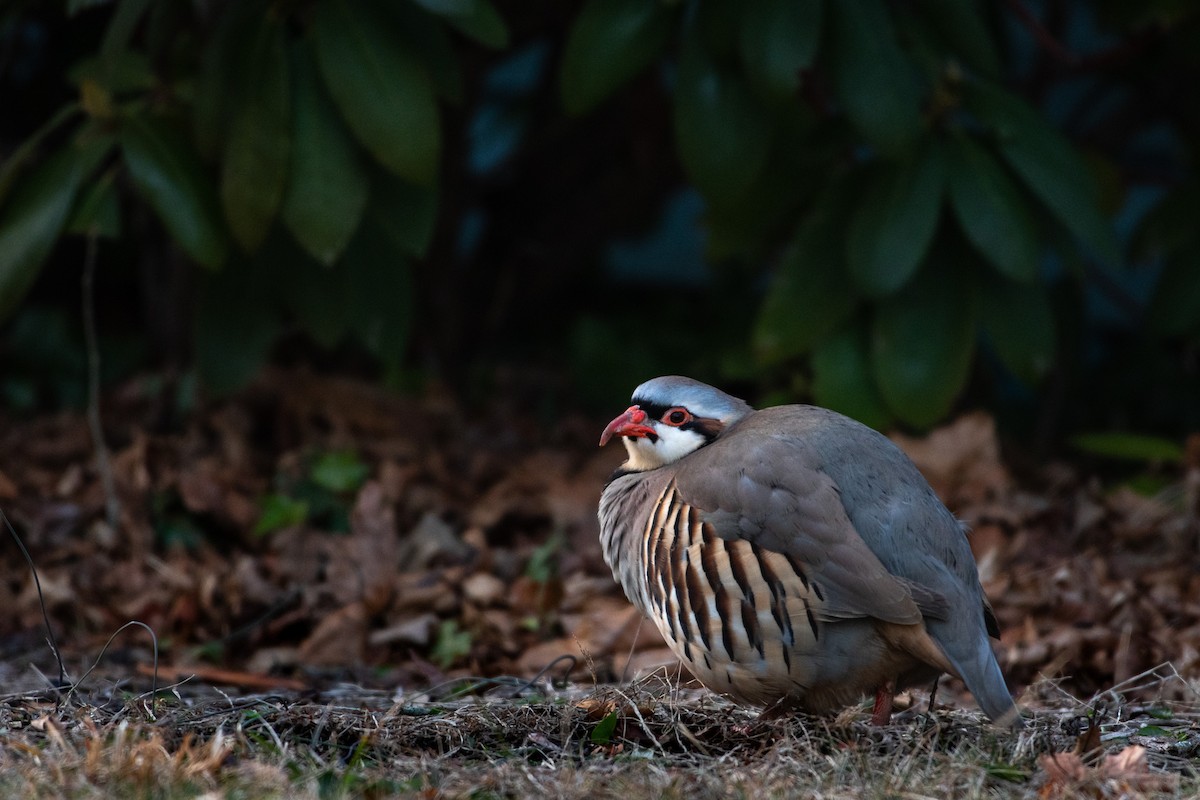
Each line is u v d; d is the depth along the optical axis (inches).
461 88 434.3
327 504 465.7
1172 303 491.8
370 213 438.3
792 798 241.0
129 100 474.6
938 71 426.3
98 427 442.9
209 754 250.1
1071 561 408.2
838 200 451.8
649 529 293.3
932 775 254.1
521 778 252.5
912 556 274.8
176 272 547.8
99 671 363.3
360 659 380.8
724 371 550.3
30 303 723.4
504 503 478.0
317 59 395.5
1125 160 697.6
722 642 280.1
